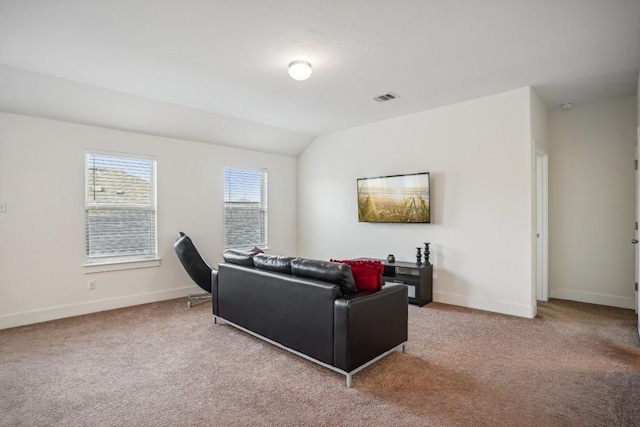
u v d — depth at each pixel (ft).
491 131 12.89
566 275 14.60
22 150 11.82
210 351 9.46
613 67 10.36
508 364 8.53
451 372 8.13
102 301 13.47
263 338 9.66
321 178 19.27
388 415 6.45
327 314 7.83
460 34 8.33
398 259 15.83
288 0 6.91
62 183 12.62
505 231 12.64
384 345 8.44
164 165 15.29
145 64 9.96
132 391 7.34
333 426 6.14
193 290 16.10
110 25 7.82
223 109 14.34
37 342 10.09
